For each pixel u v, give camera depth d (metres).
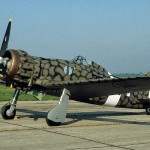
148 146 7.57
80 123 11.63
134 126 11.16
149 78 9.70
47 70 11.66
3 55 11.53
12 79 11.35
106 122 12.14
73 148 7.23
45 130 9.86
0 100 24.53
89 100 13.36
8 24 11.72
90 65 12.88
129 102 14.61
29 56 11.64
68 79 11.98
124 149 7.19
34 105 21.08
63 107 10.94
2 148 7.16
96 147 7.37
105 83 10.54
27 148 7.20
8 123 11.27
